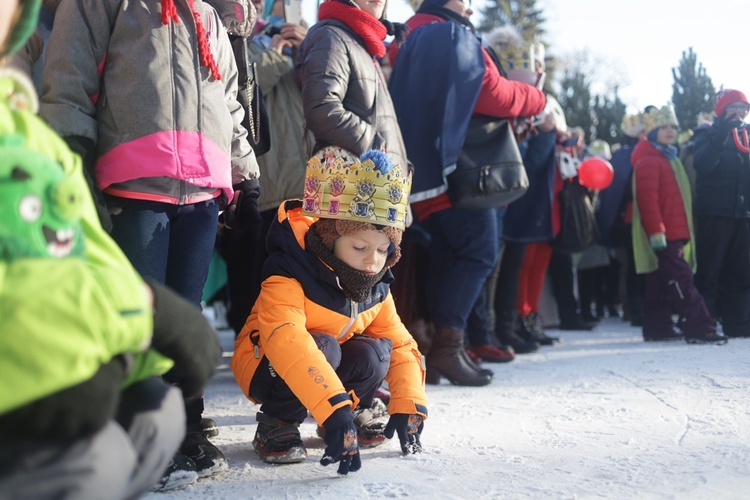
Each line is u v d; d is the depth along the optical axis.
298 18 4.26
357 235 2.57
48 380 1.05
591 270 8.20
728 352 5.32
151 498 2.26
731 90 6.50
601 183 6.37
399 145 3.76
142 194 2.37
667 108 6.20
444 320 4.33
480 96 4.32
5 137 1.18
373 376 2.74
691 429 3.02
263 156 3.92
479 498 2.21
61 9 2.34
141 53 2.37
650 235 6.09
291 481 2.43
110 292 1.16
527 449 2.78
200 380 1.30
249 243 4.18
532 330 6.27
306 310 2.65
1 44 1.17
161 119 2.36
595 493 2.23
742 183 6.45
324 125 3.47
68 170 1.30
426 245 4.88
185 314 1.29
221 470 2.54
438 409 3.59
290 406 2.69
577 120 19.55
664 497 2.18
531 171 5.68
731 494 2.19
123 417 1.31
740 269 6.55
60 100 2.24
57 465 1.11
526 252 6.23
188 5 2.44
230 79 2.76
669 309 6.24
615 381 4.20
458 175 4.28
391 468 2.55
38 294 1.07
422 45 4.31
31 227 1.15
